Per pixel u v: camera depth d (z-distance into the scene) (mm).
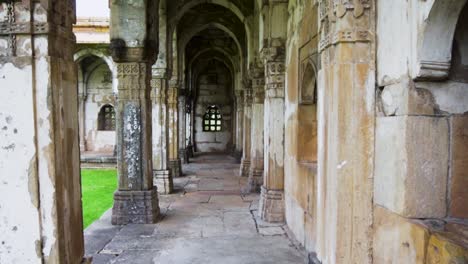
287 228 6141
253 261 4727
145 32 6566
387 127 2812
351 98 3018
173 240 5609
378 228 2955
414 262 2432
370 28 2992
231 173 13281
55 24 2570
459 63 2543
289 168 5988
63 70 2699
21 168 2535
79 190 3006
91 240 5629
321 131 3500
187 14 12617
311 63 4453
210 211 7477
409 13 2492
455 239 2113
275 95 6445
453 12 2252
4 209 2553
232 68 19484
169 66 9789
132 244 5438
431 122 2547
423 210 2561
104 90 19062
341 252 3088
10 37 2471
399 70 2635
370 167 3045
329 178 3225
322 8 3352
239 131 17219
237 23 12727
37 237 2570
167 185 9336
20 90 2496
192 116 20969
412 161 2547
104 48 15133
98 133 19188
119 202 6602
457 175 2564
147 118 6750
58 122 2602
